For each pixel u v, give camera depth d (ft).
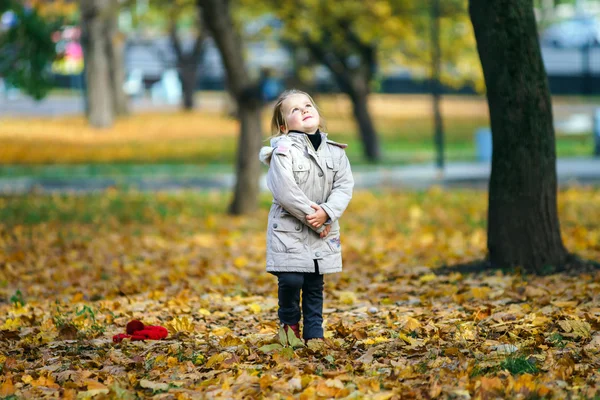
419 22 89.15
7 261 36.78
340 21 88.79
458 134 137.80
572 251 34.40
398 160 102.42
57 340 21.35
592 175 78.54
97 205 60.80
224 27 54.85
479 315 21.59
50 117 148.15
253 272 33.99
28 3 78.59
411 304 24.89
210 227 50.65
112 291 29.12
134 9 112.57
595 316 20.52
